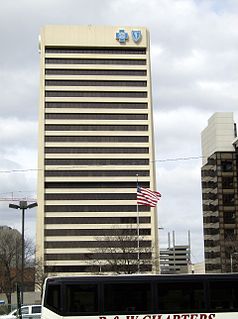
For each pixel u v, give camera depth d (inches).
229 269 5019.7
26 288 4111.7
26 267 4023.1
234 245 4690.0
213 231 5728.3
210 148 5984.3
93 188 5708.7
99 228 5605.3
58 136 5767.7
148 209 5610.2
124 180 5723.4
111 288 796.0
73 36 5935.0
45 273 4480.8
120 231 5032.0
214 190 5728.3
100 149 5782.5
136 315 787.4
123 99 5885.8
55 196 5669.3
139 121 5861.2
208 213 5930.1
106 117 5846.5
